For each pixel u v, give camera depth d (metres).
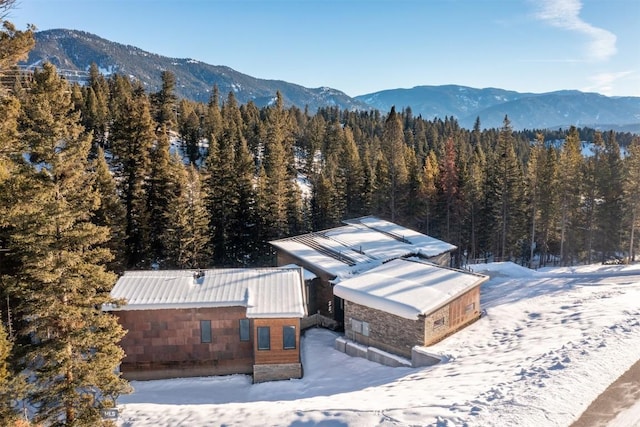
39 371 13.88
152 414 15.03
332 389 19.80
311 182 67.75
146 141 39.47
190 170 40.16
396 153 55.25
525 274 35.69
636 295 24.38
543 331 20.36
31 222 13.45
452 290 23.23
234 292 23.45
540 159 51.50
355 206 56.34
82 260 14.41
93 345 14.43
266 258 46.16
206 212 39.78
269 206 46.19
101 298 14.86
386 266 28.34
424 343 21.19
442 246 35.59
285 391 20.31
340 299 28.27
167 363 22.38
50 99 16.52
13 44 13.31
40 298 13.41
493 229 53.59
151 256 39.09
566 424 10.90
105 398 15.60
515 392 12.63
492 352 18.81
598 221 51.41
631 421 10.98
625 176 48.94
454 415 11.57
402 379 17.98
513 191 52.41
